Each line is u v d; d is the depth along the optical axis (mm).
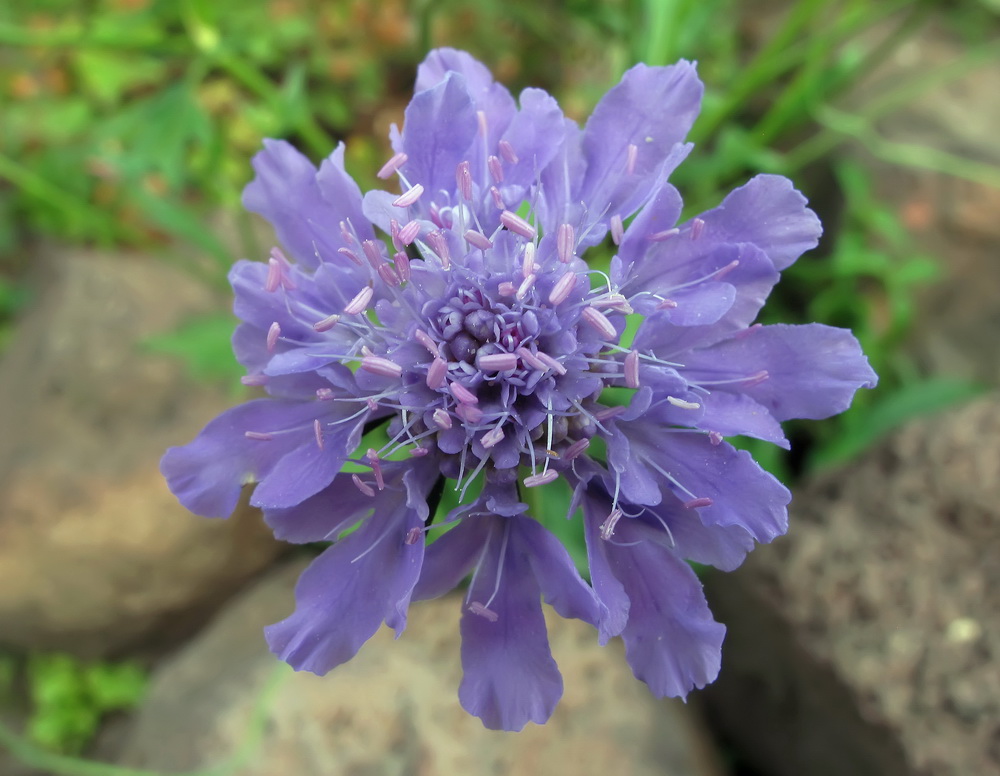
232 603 112
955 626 80
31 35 100
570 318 50
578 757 85
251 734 82
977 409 89
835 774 90
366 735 85
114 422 111
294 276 52
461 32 134
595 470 52
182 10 98
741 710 99
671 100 54
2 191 140
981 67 130
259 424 53
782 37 103
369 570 51
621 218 53
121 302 121
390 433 53
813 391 50
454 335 50
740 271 50
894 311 107
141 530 107
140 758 96
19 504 107
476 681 49
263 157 55
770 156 101
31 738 115
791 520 92
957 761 76
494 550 52
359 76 135
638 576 52
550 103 53
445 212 52
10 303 136
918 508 86
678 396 51
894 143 119
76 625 112
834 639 84
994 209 111
